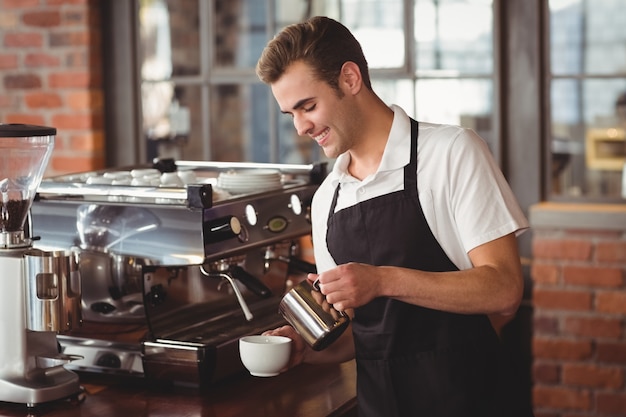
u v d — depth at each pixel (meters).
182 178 2.62
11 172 2.11
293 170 2.85
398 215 2.10
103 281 2.36
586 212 3.65
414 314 2.11
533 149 3.84
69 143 4.43
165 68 4.39
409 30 3.97
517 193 3.88
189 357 2.25
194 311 2.48
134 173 2.66
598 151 3.82
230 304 2.60
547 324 3.78
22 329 2.13
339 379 2.43
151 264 2.29
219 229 2.29
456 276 1.97
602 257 3.68
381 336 2.13
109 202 2.35
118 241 2.34
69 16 4.35
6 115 4.52
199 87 4.37
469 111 3.92
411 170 2.09
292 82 2.00
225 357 2.29
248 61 4.30
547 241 3.74
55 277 2.09
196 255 2.24
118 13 4.39
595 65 3.78
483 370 2.12
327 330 2.03
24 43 4.43
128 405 2.20
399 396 2.14
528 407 2.24
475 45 3.88
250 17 4.27
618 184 3.80
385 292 1.97
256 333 2.41
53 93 4.42
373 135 2.13
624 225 3.62
